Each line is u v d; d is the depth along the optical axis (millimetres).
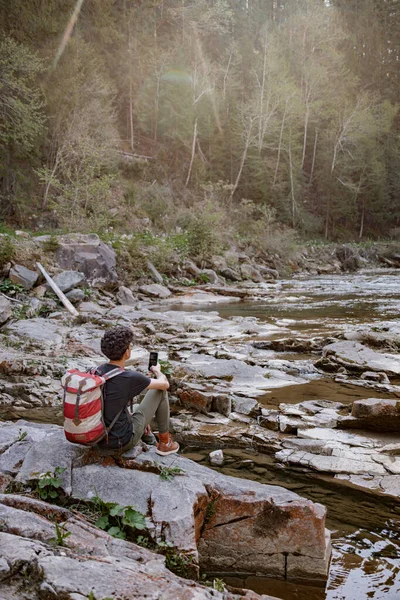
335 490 4484
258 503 3547
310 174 51750
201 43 48094
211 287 19875
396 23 69750
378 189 50781
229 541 3561
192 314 13930
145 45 45125
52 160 28125
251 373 7914
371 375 7758
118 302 16438
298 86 51812
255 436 5641
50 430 4574
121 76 42656
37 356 8555
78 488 3633
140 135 43781
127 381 3764
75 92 28750
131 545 3057
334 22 60688
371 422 5781
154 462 3863
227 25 53094
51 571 2508
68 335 10352
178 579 2766
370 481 4641
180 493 3527
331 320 13172
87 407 3645
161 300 17547
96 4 39750
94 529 3156
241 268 25750
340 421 5906
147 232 24031
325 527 3867
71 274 15141
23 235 17703
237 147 45250
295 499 3562
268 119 43562
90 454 3885
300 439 5508
